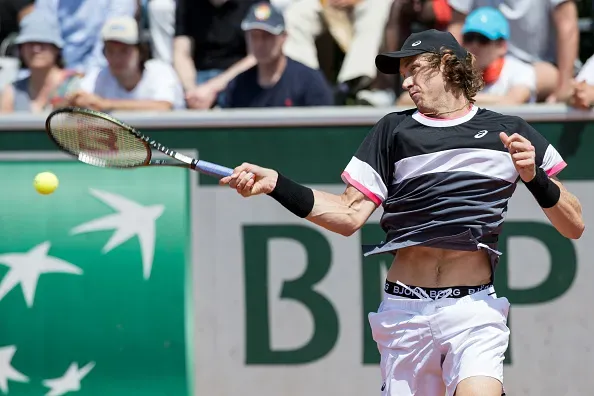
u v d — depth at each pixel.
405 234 12.87
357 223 12.93
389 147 13.02
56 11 22.08
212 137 18.56
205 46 21.84
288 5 21.67
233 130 18.53
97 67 21.25
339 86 21.23
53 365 18.81
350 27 21.33
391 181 13.14
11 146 18.75
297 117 18.39
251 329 18.66
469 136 12.76
